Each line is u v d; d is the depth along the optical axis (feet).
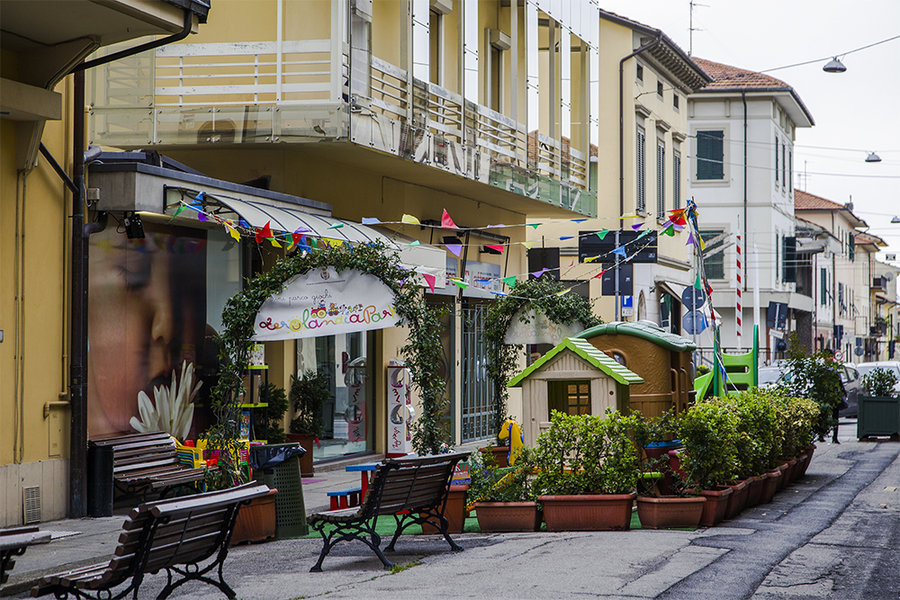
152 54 55.06
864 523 37.70
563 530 35.81
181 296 48.47
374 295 38.45
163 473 42.50
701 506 36.17
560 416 37.01
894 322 394.93
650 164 119.55
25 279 39.86
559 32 78.69
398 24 60.80
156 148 56.29
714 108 169.68
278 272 37.24
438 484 33.47
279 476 37.73
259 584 28.45
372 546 30.30
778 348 154.81
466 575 28.27
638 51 111.14
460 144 65.72
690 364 51.70
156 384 46.88
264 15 54.95
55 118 39.55
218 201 45.88
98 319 43.88
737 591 25.93
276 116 53.98
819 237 219.82
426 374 39.81
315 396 58.03
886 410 81.00
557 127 78.64
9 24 37.78
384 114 58.95
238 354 37.27
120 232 45.11
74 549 34.24
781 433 45.85
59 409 41.14
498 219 81.05
